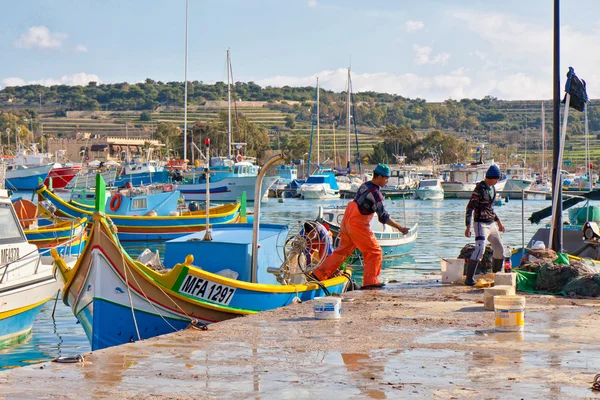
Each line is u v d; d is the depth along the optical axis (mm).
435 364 7340
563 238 17750
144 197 35500
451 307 11281
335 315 10305
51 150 152250
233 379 6816
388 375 6895
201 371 7148
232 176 71125
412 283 14359
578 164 192250
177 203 38094
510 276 12336
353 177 96312
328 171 95062
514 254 16047
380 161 152250
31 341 13422
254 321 10203
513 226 43531
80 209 34281
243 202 26359
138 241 32969
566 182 106312
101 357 7844
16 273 13375
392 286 13852
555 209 15211
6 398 6184
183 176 71625
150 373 7078
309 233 13273
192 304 11117
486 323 9805
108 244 10625
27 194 76375
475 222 13633
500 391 6234
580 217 19953
